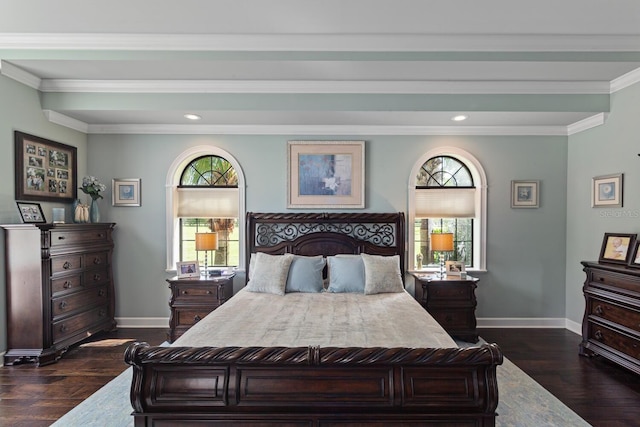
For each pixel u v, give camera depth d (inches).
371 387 64.9
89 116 143.8
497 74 124.6
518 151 161.2
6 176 119.9
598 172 140.7
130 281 162.1
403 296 129.3
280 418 64.7
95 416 89.4
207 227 169.2
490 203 161.6
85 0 92.6
